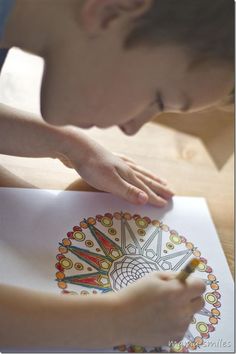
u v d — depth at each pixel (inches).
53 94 21.6
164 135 36.7
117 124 22.2
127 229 28.5
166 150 35.5
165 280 24.6
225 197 33.1
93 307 22.7
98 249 26.7
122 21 18.6
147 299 23.4
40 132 29.5
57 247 25.9
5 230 25.8
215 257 28.6
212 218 31.2
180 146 36.3
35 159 30.8
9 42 22.3
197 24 18.6
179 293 23.9
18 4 20.1
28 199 27.9
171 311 23.4
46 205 28.0
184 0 18.2
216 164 37.5
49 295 22.9
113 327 22.6
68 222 27.5
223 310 25.9
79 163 30.0
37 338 22.0
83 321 22.4
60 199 28.7
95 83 20.6
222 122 41.9
